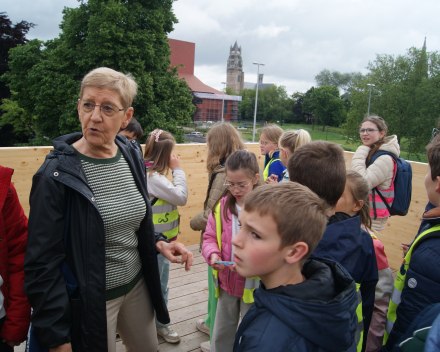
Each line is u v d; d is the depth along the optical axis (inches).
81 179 49.4
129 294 60.4
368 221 63.9
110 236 54.3
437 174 50.4
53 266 47.8
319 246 50.6
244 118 4128.9
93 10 814.5
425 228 52.4
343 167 51.4
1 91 1230.3
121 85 51.2
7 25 1274.6
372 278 55.0
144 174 62.0
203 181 160.1
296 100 4232.3
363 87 1967.3
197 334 97.5
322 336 32.6
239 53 5949.8
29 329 52.6
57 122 841.5
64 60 837.2
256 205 35.4
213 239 70.6
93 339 50.5
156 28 888.9
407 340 34.0
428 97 1679.4
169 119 891.4
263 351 31.9
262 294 35.8
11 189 52.4
